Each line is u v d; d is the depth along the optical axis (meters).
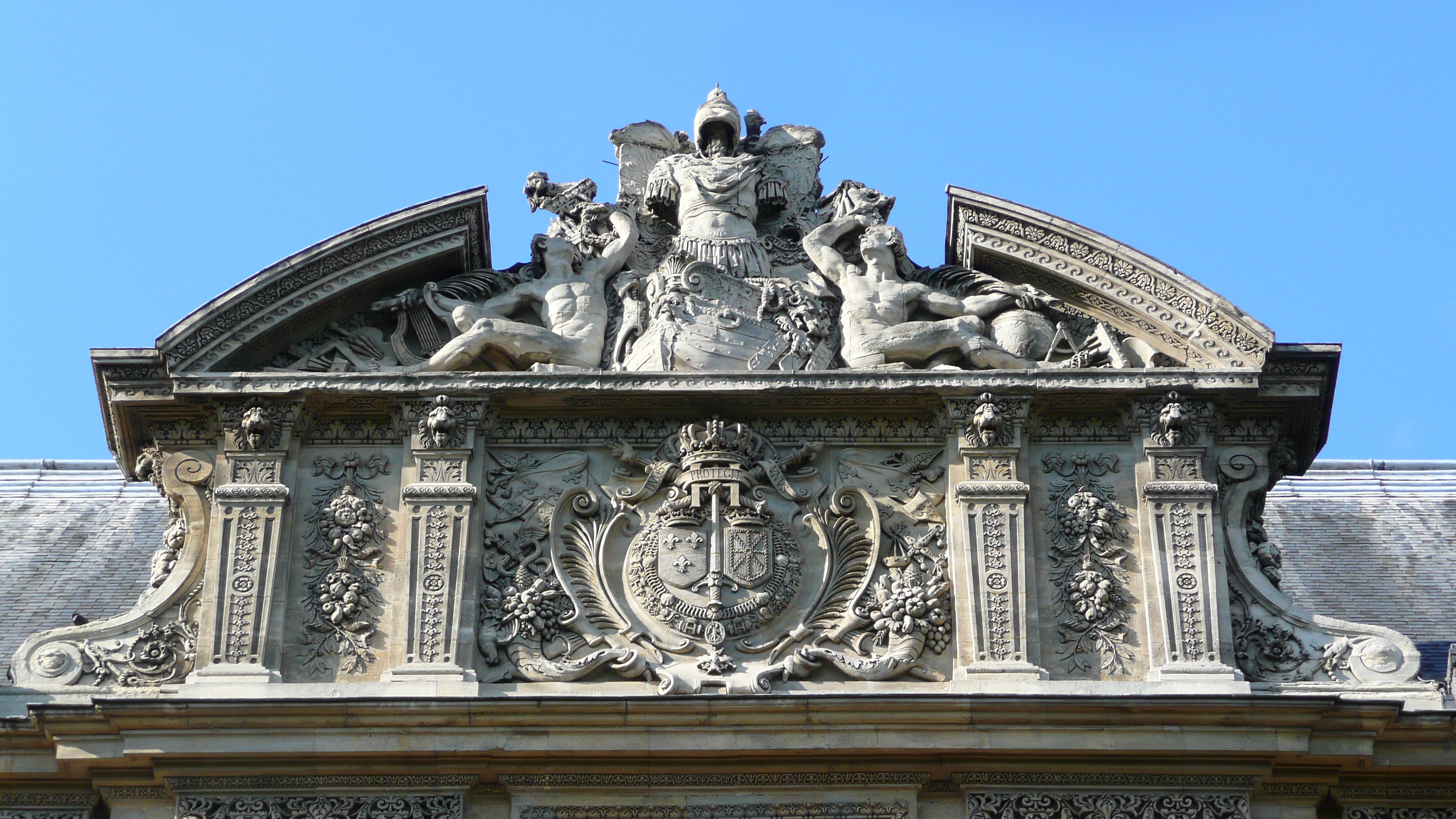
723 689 21.67
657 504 23.06
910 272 24.81
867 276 24.42
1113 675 21.91
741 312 24.12
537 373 23.25
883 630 22.22
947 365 23.80
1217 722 21.14
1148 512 22.70
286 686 21.64
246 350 23.61
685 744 21.14
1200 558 22.38
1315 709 21.06
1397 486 32.03
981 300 24.31
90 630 22.47
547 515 22.91
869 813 21.14
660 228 25.42
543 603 22.30
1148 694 21.25
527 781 21.27
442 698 21.05
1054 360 24.03
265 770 21.20
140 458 23.78
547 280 24.50
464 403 23.22
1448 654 26.19
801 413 23.47
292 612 22.31
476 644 22.05
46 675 22.16
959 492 22.73
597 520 22.97
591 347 24.00
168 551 23.22
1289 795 21.53
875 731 21.17
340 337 24.25
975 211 24.45
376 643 22.16
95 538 30.56
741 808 21.19
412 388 23.20
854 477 23.22
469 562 22.38
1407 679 21.97
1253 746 21.09
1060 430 23.39
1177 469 22.97
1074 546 22.64
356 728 21.12
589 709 21.11
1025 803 21.09
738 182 25.17
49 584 29.19
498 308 24.30
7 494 31.80
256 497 22.73
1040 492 23.02
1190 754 21.09
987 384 23.14
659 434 23.48
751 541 22.58
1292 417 23.55
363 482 23.09
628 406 23.36
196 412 23.48
